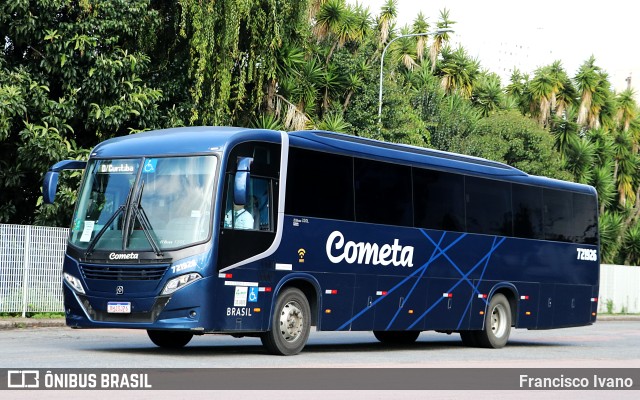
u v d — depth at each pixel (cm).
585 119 5678
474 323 2067
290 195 1650
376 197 1828
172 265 1502
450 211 2009
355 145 1798
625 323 3844
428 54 5341
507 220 2159
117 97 2755
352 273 1767
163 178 1557
